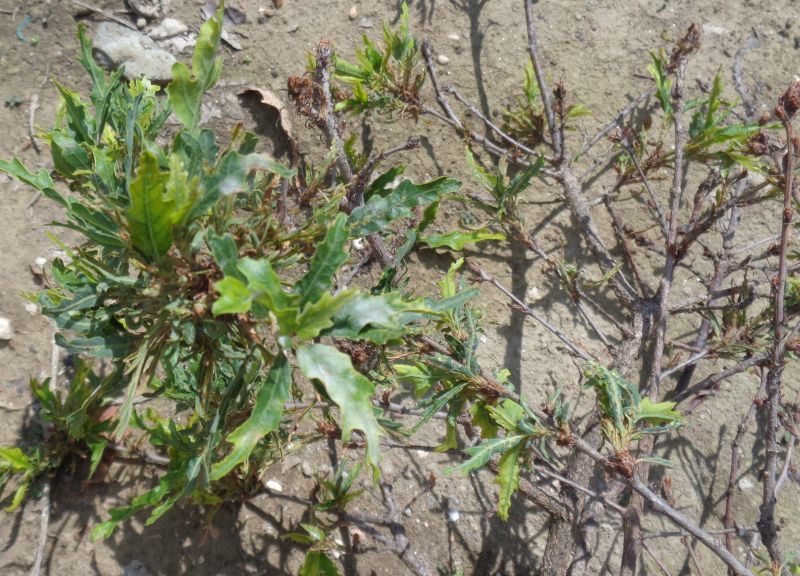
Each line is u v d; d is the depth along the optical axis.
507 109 2.82
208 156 1.11
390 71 2.36
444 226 2.68
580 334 2.69
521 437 1.48
